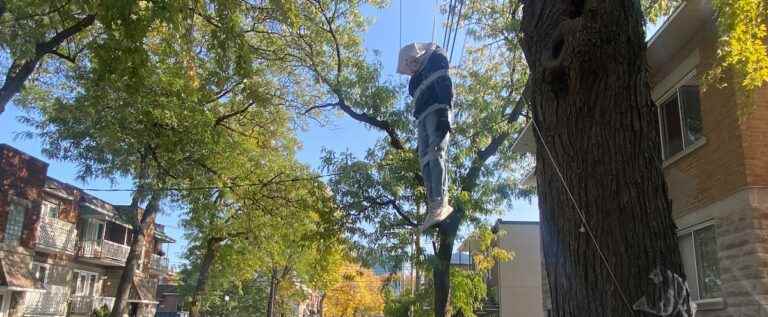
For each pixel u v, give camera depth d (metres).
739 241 8.82
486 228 14.13
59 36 12.36
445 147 4.90
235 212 24.73
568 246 3.55
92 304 31.73
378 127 15.95
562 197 3.64
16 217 25.70
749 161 8.71
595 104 3.60
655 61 11.23
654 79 11.62
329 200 15.92
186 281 45.97
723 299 9.12
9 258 24.92
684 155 10.47
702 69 9.90
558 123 3.74
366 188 15.00
